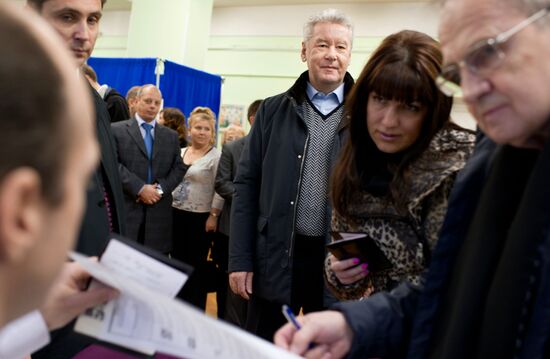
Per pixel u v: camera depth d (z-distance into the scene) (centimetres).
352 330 73
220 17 738
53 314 58
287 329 72
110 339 60
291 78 711
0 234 30
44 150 30
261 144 168
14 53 29
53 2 108
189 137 392
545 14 48
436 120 94
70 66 34
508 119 51
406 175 94
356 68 645
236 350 50
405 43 97
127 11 764
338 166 110
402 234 98
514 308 50
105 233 112
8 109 29
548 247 48
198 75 571
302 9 700
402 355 77
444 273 67
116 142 255
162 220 262
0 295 34
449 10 54
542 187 49
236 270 161
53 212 33
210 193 306
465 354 57
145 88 271
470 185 67
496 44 49
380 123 98
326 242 152
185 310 48
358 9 648
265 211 159
